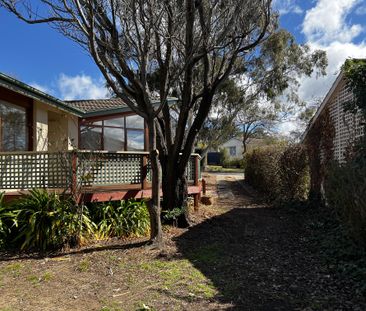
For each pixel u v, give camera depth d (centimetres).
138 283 491
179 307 412
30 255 632
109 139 1373
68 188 712
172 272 533
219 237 763
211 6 735
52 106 1071
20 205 712
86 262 581
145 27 648
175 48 776
